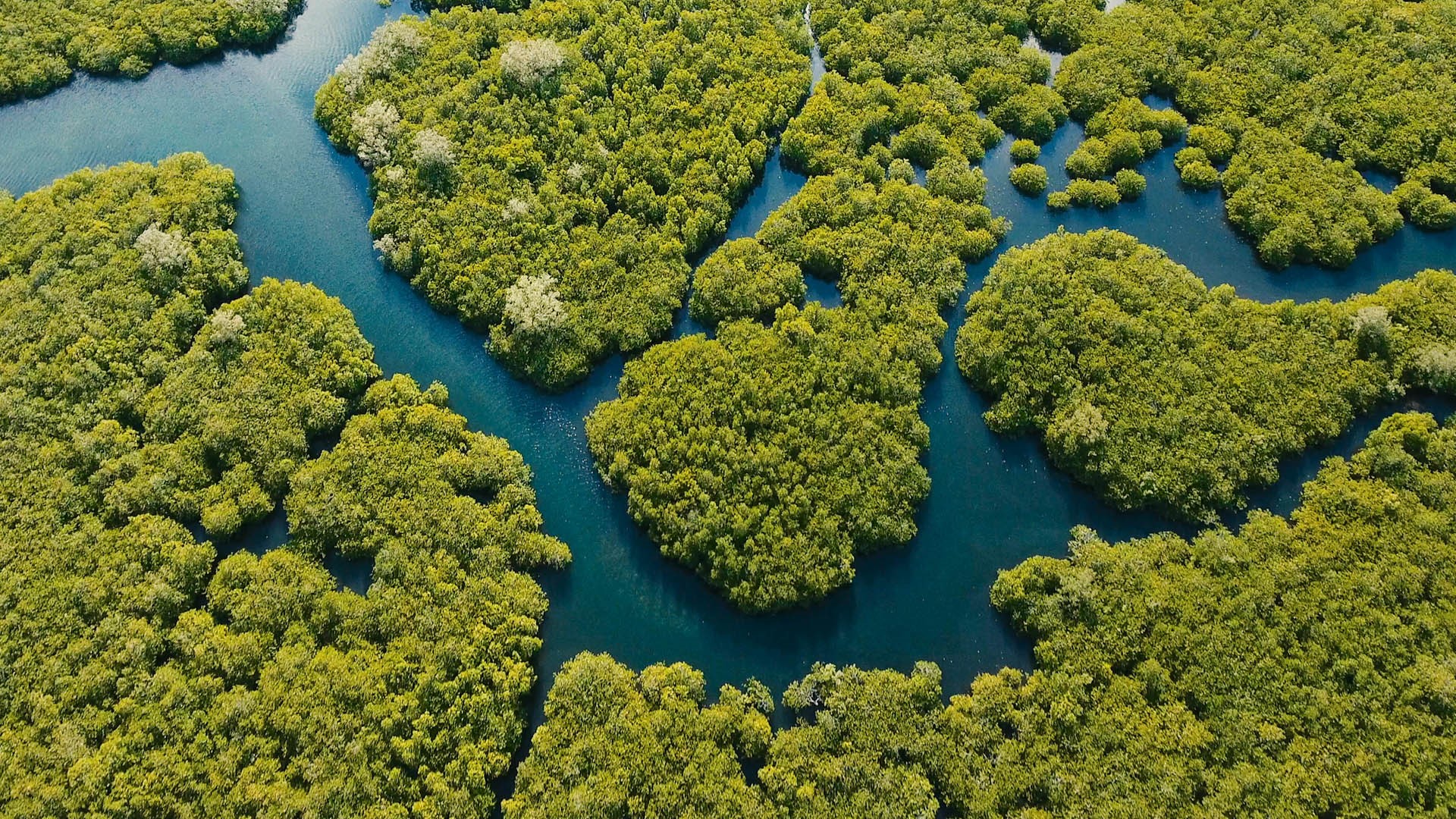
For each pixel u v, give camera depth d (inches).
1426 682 1884.8
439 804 1867.6
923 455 2347.4
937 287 2529.5
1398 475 2181.3
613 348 2504.9
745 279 2527.1
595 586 2201.0
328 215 2763.3
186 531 2165.4
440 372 2492.6
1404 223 2657.5
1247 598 2033.7
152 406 2294.5
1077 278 2503.7
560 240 2598.4
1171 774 1850.4
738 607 2150.6
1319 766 1846.7
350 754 1884.8
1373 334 2368.4
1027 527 2263.8
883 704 1989.4
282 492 2257.6
